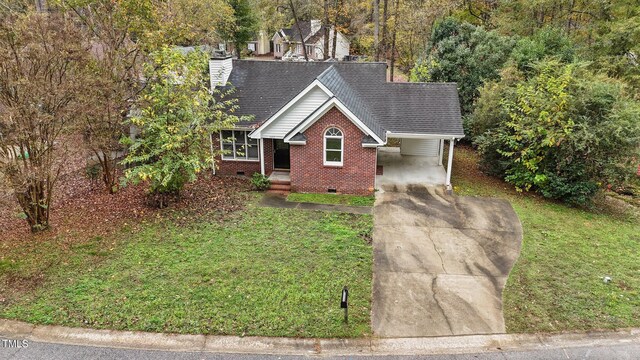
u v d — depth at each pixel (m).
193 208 15.62
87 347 8.88
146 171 13.94
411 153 22.61
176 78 15.77
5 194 11.78
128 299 10.24
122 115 16.14
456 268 12.12
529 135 16.59
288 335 9.32
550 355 8.99
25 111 11.38
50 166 12.55
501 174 19.48
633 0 26.50
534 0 28.20
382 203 16.58
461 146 25.14
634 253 13.25
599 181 16.78
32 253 12.14
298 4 45.88
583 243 13.81
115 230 13.70
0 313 9.65
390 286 11.16
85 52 13.63
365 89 20.19
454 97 19.42
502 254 12.92
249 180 19.22
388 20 34.59
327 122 16.69
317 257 12.38
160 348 8.91
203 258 12.12
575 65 18.44
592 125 16.39
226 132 19.19
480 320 9.98
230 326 9.50
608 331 9.70
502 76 21.84
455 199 17.12
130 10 18.12
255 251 12.59
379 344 9.20
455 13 36.38
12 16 12.06
